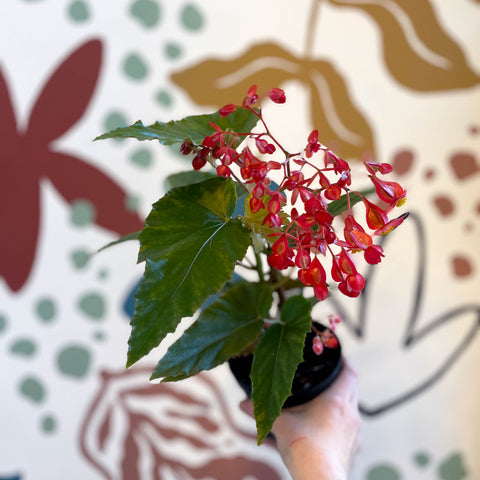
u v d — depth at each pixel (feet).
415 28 4.01
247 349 2.65
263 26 4.00
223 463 3.76
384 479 3.71
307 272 2.07
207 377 3.84
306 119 4.00
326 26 4.01
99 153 3.95
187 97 4.00
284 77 4.00
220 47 4.01
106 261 3.94
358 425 2.65
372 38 4.01
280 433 2.56
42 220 3.93
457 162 3.98
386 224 2.10
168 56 4.00
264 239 2.38
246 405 2.70
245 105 2.14
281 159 3.96
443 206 3.95
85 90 3.97
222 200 2.17
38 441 3.80
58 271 3.92
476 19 4.02
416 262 3.91
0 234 3.91
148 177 3.97
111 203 3.95
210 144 2.13
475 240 3.91
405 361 3.84
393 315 3.87
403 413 3.78
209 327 2.44
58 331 3.89
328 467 2.42
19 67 3.95
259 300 2.45
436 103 4.01
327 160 2.07
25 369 3.86
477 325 3.84
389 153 4.00
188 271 2.08
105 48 3.98
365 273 3.89
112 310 3.91
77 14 3.97
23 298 3.90
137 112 3.99
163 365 2.40
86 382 3.85
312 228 2.28
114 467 3.78
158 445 3.79
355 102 4.01
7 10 3.93
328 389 2.64
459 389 3.80
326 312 3.83
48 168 3.95
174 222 2.15
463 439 3.75
